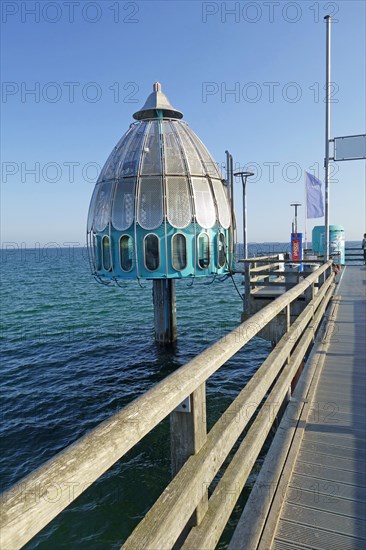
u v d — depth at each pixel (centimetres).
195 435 237
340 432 466
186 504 204
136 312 2956
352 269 2580
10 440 1065
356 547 292
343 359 746
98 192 1766
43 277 6756
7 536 105
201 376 235
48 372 1617
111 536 693
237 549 274
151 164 1650
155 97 1836
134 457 923
